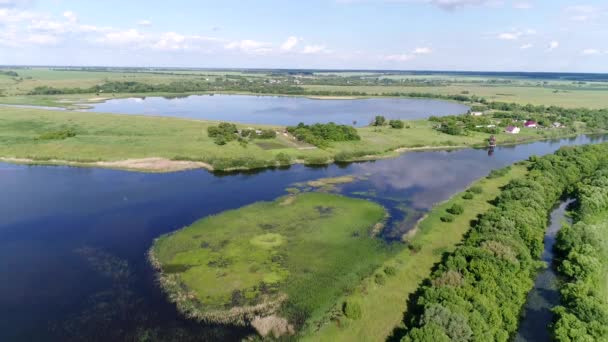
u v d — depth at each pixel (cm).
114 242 5750
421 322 3512
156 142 11469
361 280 4828
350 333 3881
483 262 4412
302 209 7031
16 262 5209
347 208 7100
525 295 4484
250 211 6900
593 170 9162
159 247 5572
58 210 6919
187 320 4078
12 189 7956
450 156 11462
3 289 4612
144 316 4134
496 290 4000
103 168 9419
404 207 7244
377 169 9831
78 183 8375
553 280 4828
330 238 5931
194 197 7656
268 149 11150
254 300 4400
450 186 8569
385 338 3788
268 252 5478
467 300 3797
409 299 4412
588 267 4591
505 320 3794
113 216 6681
